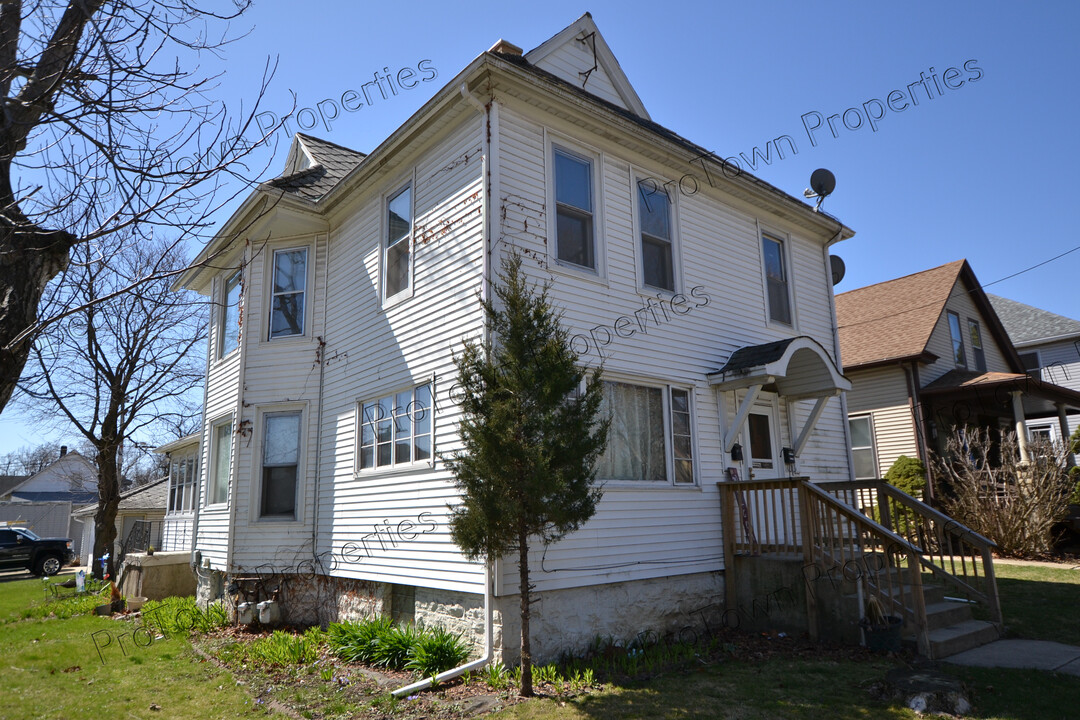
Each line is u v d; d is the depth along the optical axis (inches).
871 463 713.6
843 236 524.7
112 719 241.3
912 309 775.1
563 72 421.7
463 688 266.2
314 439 430.0
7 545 1002.7
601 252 365.1
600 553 325.1
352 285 425.7
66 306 177.9
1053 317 981.2
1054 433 873.5
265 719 237.3
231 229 471.8
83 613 519.2
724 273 433.1
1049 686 244.8
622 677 275.0
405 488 350.9
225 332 500.4
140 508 997.2
